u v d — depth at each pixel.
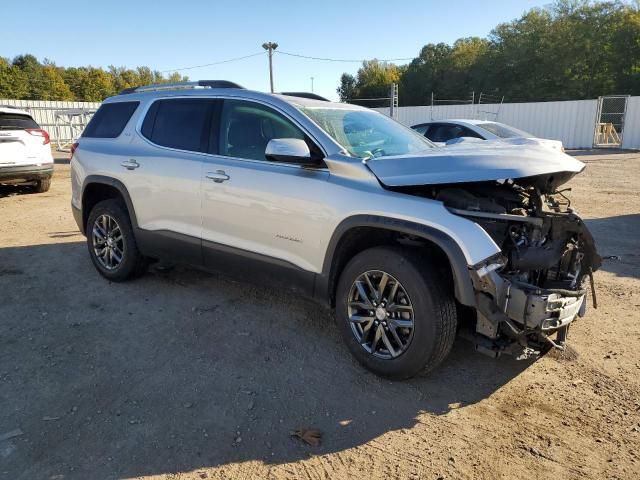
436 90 71.12
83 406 3.03
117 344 3.82
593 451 2.65
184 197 4.32
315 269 3.57
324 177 3.49
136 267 5.00
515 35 62.16
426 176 3.09
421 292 3.05
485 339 3.11
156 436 2.76
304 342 3.89
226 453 2.64
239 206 3.93
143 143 4.75
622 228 7.50
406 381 3.35
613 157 19.70
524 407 3.05
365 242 3.58
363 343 3.41
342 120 4.01
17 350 3.71
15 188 11.55
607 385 3.27
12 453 2.61
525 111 26.02
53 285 5.08
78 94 75.62
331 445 2.71
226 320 4.26
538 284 3.35
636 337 3.92
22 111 10.06
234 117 4.17
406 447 2.70
